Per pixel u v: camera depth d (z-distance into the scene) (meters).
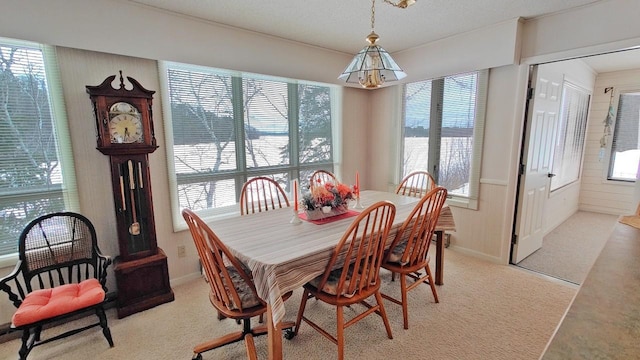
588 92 4.57
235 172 3.16
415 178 3.79
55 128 2.15
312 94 3.71
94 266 2.18
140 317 2.25
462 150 3.30
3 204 2.04
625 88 4.53
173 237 2.75
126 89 2.18
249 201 3.21
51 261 2.04
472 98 3.16
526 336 1.98
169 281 2.56
